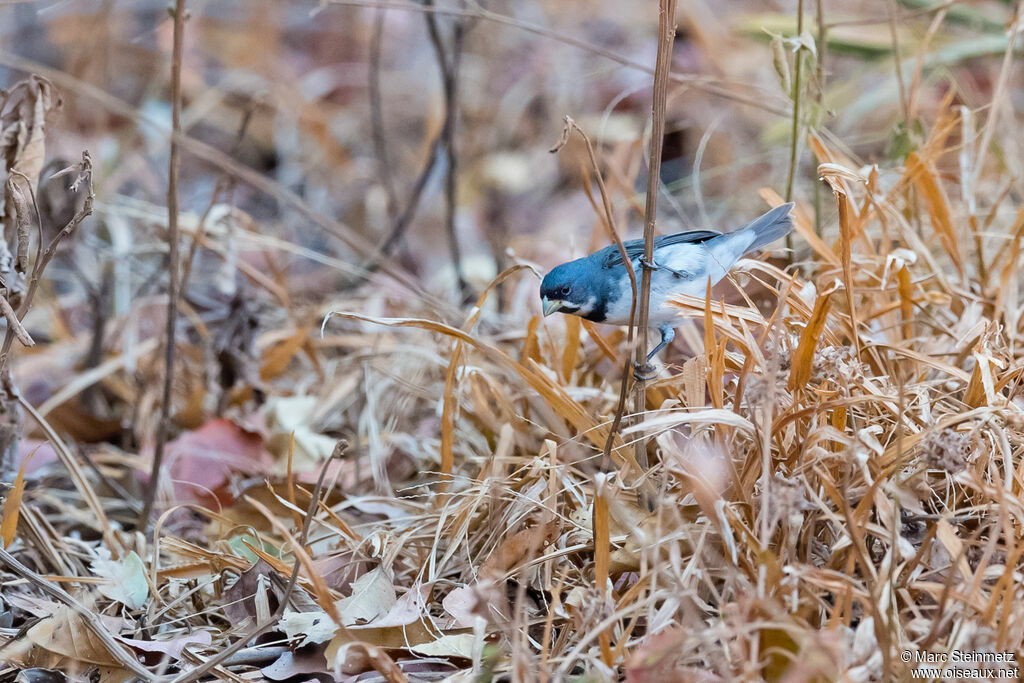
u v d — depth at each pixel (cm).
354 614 572
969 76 1256
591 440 623
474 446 777
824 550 532
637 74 1483
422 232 1367
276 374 966
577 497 597
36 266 605
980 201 1003
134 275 1102
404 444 829
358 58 1772
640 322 614
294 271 1301
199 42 1673
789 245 848
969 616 475
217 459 823
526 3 1725
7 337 615
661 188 1041
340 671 488
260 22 1644
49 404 879
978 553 528
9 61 1016
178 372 960
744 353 657
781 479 498
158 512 788
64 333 1046
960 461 502
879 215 772
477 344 616
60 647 546
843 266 624
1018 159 1012
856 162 968
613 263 723
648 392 722
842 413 580
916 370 682
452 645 554
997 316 710
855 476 549
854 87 1379
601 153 1001
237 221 1019
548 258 1160
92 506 691
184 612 635
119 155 1259
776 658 453
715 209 1240
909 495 508
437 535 607
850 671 440
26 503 761
